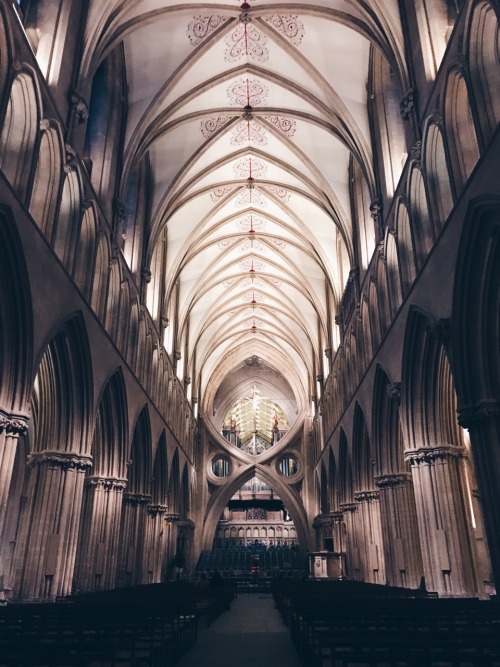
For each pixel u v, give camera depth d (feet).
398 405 53.26
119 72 64.69
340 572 93.45
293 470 163.73
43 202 43.21
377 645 15.81
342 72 65.92
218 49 67.15
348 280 80.94
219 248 106.42
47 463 48.67
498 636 17.69
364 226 73.26
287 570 128.88
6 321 37.29
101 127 60.34
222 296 122.83
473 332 37.86
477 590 45.42
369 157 65.10
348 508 87.61
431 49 46.16
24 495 71.46
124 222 72.49
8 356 37.52
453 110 40.45
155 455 84.69
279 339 142.72
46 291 41.45
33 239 39.06
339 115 67.97
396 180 59.06
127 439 64.18
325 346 107.55
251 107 76.79
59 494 48.24
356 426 76.48
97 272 57.52
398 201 53.93
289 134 79.56
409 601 33.14
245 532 159.12
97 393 53.67
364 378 69.67
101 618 23.77
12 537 69.00
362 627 21.53
